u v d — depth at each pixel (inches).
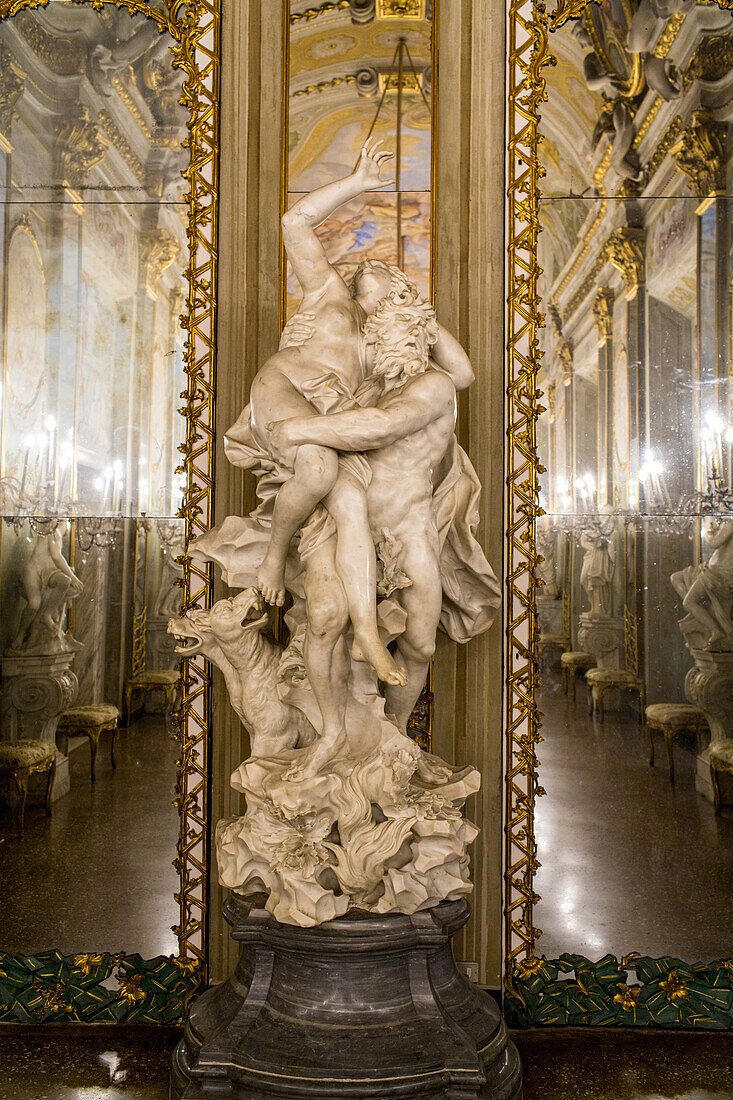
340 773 104.1
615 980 132.5
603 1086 116.7
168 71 141.6
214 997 111.5
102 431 140.7
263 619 110.0
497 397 134.4
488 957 133.3
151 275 140.6
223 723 134.5
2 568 141.5
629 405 139.6
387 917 102.2
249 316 136.0
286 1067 95.8
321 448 99.7
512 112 135.8
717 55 140.5
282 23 138.9
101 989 133.1
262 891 107.1
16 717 140.3
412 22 141.2
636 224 140.2
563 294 138.8
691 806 136.7
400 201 154.3
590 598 138.2
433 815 105.4
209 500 135.0
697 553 139.5
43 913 137.6
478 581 119.3
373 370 109.2
